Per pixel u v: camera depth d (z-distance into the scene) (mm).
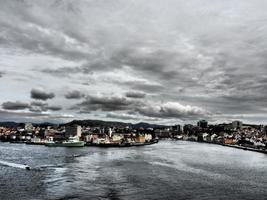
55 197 84375
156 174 124438
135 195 87250
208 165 164875
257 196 92438
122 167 144875
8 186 97750
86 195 86250
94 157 198750
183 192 92875
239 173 137875
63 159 180500
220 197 89000
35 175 118188
